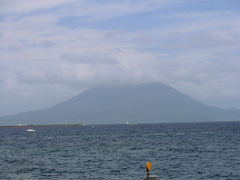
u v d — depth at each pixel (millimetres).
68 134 191750
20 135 190750
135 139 126812
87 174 48312
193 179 43500
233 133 157125
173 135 151250
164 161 59312
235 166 52219
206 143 97250
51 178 46000
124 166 54531
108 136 157375
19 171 51938
